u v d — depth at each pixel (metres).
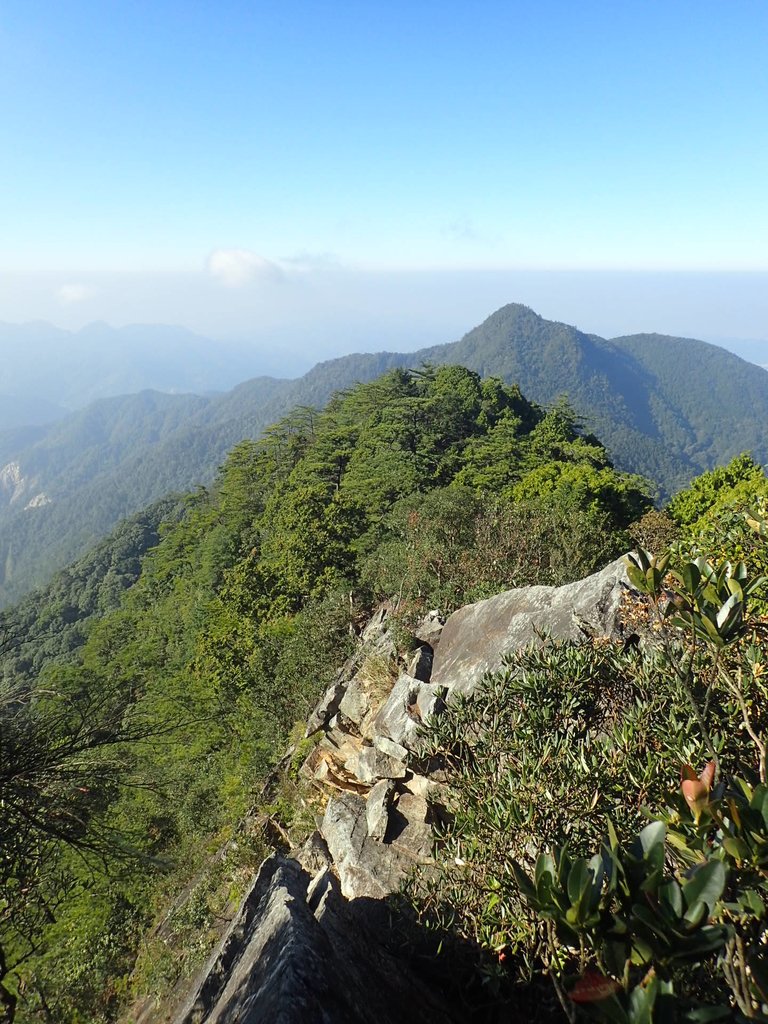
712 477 33.75
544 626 7.93
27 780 5.73
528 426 73.12
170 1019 10.05
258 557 41.84
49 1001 12.43
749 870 2.02
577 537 15.77
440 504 19.83
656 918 1.73
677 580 4.00
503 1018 4.14
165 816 16.47
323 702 12.38
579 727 4.76
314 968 3.96
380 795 7.69
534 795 4.00
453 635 9.96
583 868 1.83
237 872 11.95
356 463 56.22
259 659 22.14
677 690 4.23
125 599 65.94
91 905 13.91
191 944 11.30
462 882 4.34
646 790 3.75
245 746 18.66
